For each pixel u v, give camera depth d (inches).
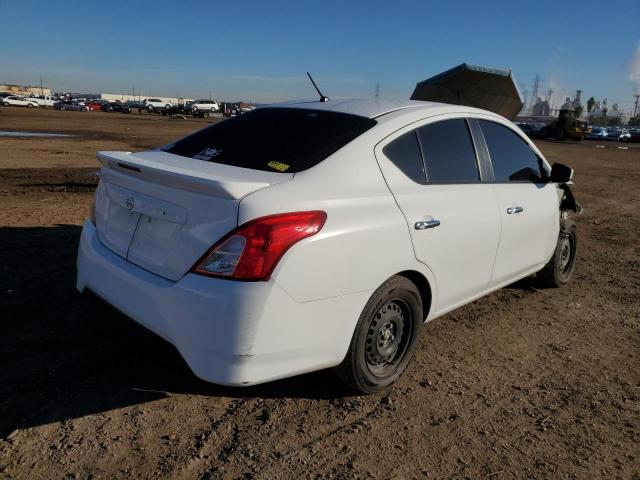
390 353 129.8
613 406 131.4
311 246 104.3
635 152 1397.6
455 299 147.6
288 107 149.6
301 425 114.9
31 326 149.6
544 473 105.3
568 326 180.1
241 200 100.9
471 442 113.5
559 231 201.2
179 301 102.6
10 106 2568.9
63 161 531.8
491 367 147.5
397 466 104.5
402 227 122.0
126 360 135.5
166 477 97.2
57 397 118.3
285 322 102.8
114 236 124.2
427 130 139.9
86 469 97.8
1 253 207.9
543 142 1680.6
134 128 1210.6
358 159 121.5
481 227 147.5
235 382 101.0
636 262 269.4
